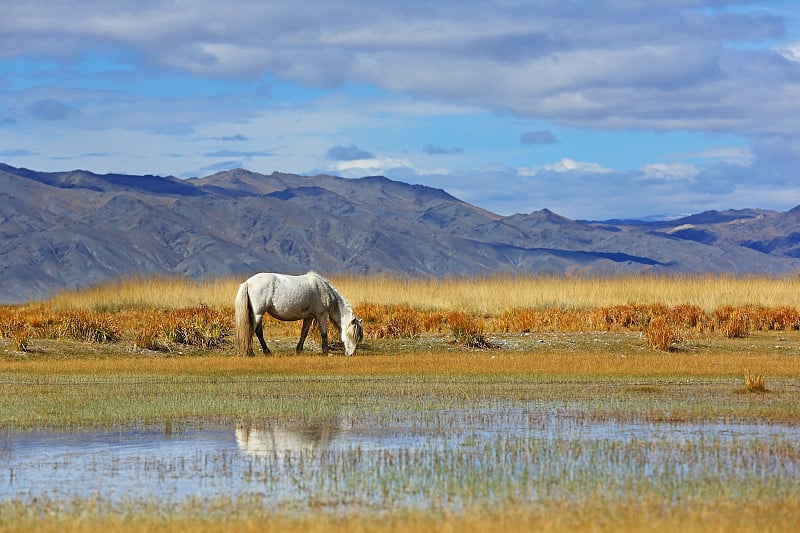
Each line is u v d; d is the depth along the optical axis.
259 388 48.72
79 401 43.94
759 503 26.33
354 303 96.62
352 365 58.19
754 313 85.69
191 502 26.67
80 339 68.12
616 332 80.06
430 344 70.25
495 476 29.55
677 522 24.08
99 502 26.77
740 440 35.34
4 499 27.17
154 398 44.97
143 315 84.75
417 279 108.50
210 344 69.12
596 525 23.62
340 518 24.80
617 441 35.19
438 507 26.03
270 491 27.92
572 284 104.00
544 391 48.16
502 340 73.25
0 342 65.44
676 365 58.81
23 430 37.22
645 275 108.12
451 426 38.38
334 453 33.09
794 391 48.28
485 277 109.00
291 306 64.62
